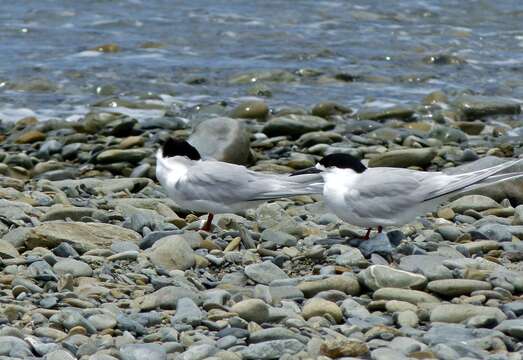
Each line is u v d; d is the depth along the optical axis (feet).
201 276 34.99
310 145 61.21
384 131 63.41
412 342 27.66
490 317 29.45
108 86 75.82
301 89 76.79
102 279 34.14
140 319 30.09
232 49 86.48
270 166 55.93
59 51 84.69
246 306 30.19
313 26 93.56
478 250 37.09
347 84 78.43
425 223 41.73
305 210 45.06
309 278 33.53
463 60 84.28
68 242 37.58
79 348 27.63
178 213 44.62
